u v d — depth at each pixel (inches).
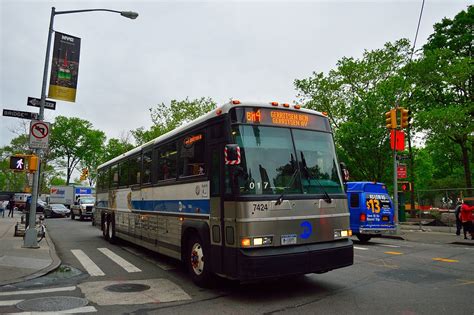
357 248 550.6
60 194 1905.8
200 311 238.1
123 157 569.9
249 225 251.8
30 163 501.0
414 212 945.5
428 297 264.7
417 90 1091.9
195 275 309.7
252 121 276.5
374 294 273.7
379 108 970.7
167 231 375.2
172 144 378.6
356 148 991.0
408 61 1114.7
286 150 281.3
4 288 300.2
